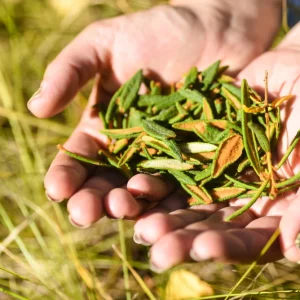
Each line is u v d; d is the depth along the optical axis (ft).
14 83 2.11
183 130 1.55
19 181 1.90
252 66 1.72
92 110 1.66
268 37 1.90
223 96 1.62
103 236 1.82
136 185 1.47
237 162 1.50
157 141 1.53
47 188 1.49
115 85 1.76
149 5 2.26
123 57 1.73
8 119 2.02
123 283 1.73
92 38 1.71
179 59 1.77
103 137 1.63
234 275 1.69
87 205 1.44
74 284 1.69
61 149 1.53
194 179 1.49
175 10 1.80
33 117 1.94
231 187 1.48
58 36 2.21
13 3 2.27
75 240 1.80
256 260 1.35
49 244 1.77
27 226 1.80
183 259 1.32
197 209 1.47
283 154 1.53
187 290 1.66
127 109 1.64
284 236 1.35
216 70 1.65
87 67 1.70
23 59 2.15
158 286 1.69
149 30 1.75
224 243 1.31
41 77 2.12
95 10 2.28
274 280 1.64
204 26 1.80
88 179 1.54
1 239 1.79
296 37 1.80
